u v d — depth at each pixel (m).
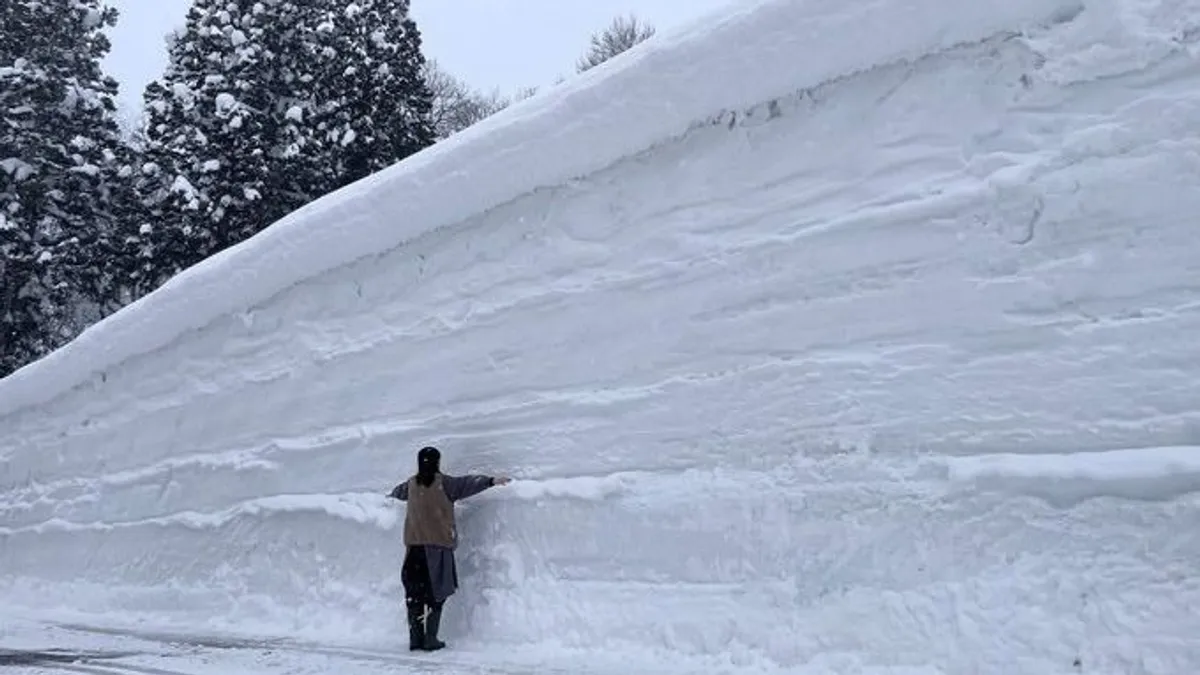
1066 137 6.03
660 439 7.63
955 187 6.43
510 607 8.09
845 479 6.57
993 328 6.16
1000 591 5.77
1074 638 5.45
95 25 31.91
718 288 7.45
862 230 6.77
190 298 11.85
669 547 7.31
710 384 7.41
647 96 7.82
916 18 6.52
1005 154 6.26
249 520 10.84
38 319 29.97
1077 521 5.64
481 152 8.95
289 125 28.34
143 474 12.52
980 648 5.72
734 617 6.79
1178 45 5.70
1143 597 5.33
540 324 8.60
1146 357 5.62
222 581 11.00
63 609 12.79
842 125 6.98
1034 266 6.06
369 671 7.46
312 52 30.55
